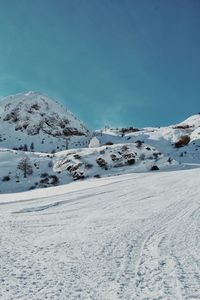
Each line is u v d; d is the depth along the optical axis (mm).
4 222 13766
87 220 14383
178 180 31906
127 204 19125
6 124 192500
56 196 24125
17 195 34062
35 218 14984
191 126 156125
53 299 5594
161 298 5727
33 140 174125
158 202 19562
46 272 7141
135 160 69250
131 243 9977
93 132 191000
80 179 65812
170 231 11789
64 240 10430
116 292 5973
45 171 74125
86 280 6629
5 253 8688
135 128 177000
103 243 9977
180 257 8445
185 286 6340
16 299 5559
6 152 89875
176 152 105188
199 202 18891
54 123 196250
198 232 11570
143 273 7129
